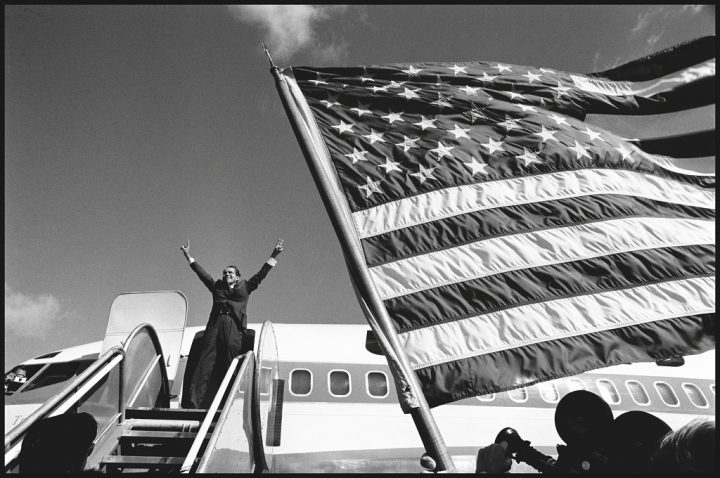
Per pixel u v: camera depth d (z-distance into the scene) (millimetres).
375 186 6754
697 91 7594
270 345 9523
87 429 4648
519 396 13875
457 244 6316
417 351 5617
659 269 6168
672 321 5801
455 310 5879
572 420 4809
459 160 6945
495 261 6176
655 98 7656
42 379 13164
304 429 12531
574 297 5961
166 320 11773
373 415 12961
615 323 5785
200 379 8945
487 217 6496
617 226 6488
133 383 8320
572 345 5629
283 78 7246
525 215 6520
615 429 4695
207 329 9438
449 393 5348
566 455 4727
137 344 8336
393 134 7180
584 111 7547
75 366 13406
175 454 7574
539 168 6895
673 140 7418
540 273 6105
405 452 12469
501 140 7148
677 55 7871
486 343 5648
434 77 7672
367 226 6477
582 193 6723
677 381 15188
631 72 7957
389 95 7500
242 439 6871
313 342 14766
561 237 6375
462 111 7383
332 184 6359
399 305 5918
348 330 15805
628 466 4500
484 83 7680
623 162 7105
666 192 6973
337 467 12086
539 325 5750
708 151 7320
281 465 11953
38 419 5836
